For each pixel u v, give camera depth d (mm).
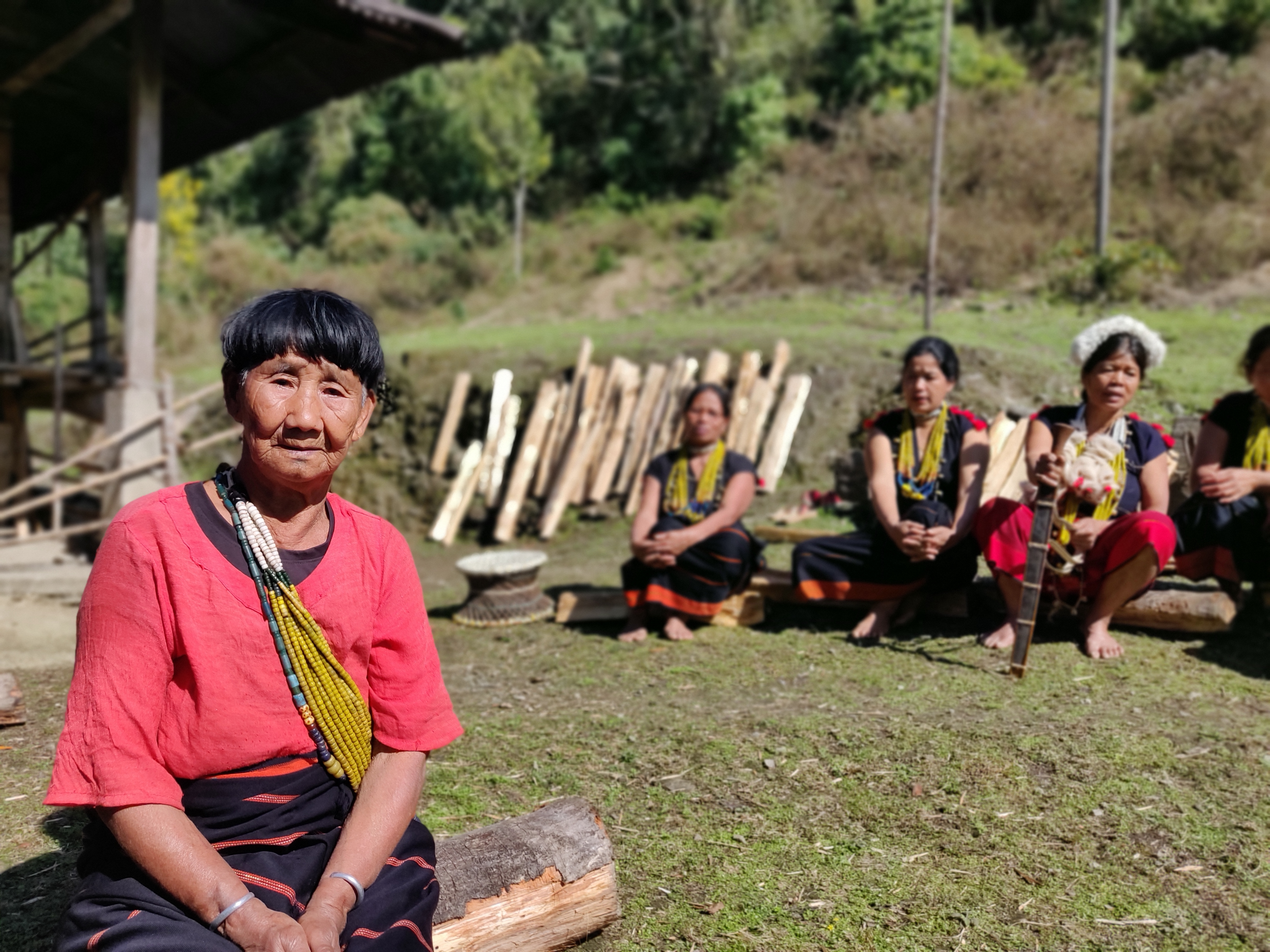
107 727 1513
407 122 29125
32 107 10945
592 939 2271
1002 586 4051
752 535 4668
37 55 8797
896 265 14016
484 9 30547
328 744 1688
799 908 2375
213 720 1585
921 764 3059
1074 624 4230
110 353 20938
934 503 4172
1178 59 18578
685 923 2322
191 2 8500
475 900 2090
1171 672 3678
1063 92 17969
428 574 7309
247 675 1598
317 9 7789
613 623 4852
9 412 10781
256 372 1606
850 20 23766
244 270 25766
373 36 8188
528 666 4258
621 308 17359
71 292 24828
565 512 8492
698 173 25219
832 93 22828
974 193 15398
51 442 16250
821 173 18188
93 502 11148
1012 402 7648
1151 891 2412
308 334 1596
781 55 24609
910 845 2648
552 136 26625
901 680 3756
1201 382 7504
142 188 8477
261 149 32500
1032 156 15266
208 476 10977
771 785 2994
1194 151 14367
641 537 4465
